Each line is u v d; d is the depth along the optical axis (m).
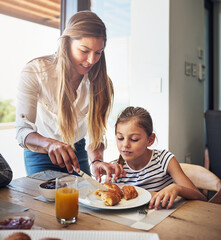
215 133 2.31
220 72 4.06
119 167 1.14
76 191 0.77
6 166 1.12
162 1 2.32
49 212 0.84
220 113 2.25
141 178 1.27
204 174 1.32
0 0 1.73
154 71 2.41
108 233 0.63
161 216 0.81
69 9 1.93
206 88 3.95
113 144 2.29
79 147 1.54
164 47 2.34
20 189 1.06
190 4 2.73
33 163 1.40
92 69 1.47
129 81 2.63
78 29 1.35
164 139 2.39
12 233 0.62
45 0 1.91
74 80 1.43
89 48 1.38
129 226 0.75
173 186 0.95
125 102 2.62
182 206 0.89
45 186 0.96
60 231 0.64
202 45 3.09
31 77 1.28
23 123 1.22
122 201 0.92
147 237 0.62
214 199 1.23
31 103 1.27
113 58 2.57
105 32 1.43
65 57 1.34
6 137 2.28
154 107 2.43
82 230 0.67
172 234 0.70
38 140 1.09
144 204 0.89
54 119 1.43
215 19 4.02
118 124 1.24
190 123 2.83
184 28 2.62
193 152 2.93
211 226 0.75
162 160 1.27
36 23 1.88
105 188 0.96
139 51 2.47
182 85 2.61
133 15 2.48
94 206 0.85
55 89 1.38
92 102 1.49
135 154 1.21
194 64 2.88
